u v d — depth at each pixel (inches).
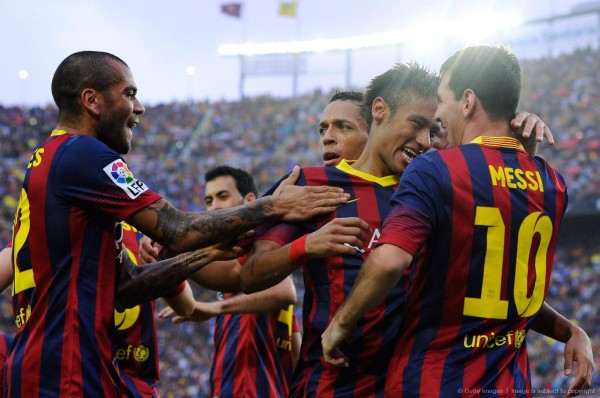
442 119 120.6
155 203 123.8
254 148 1321.4
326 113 149.3
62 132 129.0
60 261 121.2
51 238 121.2
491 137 115.8
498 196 110.7
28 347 120.0
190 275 135.6
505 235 110.4
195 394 780.6
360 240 118.0
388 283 107.2
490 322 110.4
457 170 111.0
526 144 122.6
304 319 130.9
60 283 120.9
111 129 130.0
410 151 130.8
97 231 123.4
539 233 113.6
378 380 122.8
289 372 214.1
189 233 123.3
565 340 130.4
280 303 185.2
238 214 125.0
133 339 161.6
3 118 1400.1
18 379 119.3
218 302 180.2
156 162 1278.3
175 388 791.7
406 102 129.9
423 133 130.4
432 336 111.0
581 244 1138.7
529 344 782.5
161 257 153.3
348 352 122.9
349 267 125.7
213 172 230.2
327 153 147.9
